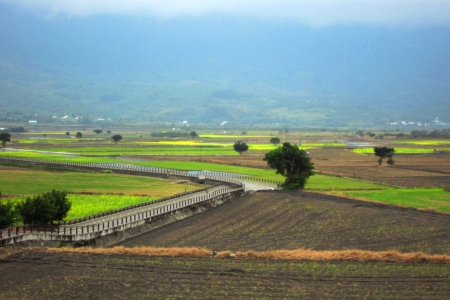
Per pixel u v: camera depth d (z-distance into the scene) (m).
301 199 103.69
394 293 46.75
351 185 130.62
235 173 155.50
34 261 54.72
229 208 97.19
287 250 63.31
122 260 56.22
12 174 141.75
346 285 48.84
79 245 64.50
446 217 86.56
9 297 44.78
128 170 150.88
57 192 74.44
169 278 50.31
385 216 86.88
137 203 96.44
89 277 50.19
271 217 87.94
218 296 45.59
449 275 52.28
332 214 88.88
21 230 67.25
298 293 46.50
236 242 70.38
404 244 69.12
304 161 124.12
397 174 156.38
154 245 68.38
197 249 61.25
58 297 45.03
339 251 61.47
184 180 137.00
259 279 50.38
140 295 45.72
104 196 105.44
